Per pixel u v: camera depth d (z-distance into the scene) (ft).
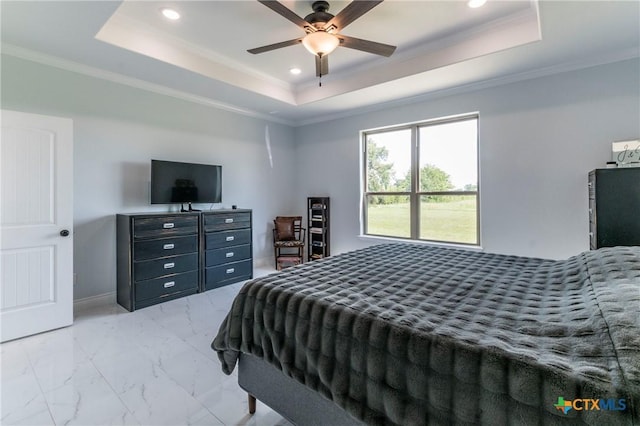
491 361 2.96
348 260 7.43
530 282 5.41
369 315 4.04
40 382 6.47
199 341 8.39
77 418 5.43
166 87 12.35
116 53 9.41
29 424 5.28
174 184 12.51
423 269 6.50
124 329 9.10
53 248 9.05
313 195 17.78
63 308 9.20
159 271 11.25
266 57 11.27
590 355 2.85
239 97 13.58
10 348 7.91
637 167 8.01
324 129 17.13
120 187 11.48
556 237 10.56
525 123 11.03
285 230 16.80
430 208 13.94
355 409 3.75
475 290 5.07
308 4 8.09
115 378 6.64
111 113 11.19
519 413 2.74
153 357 7.54
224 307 10.94
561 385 2.58
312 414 4.50
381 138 15.43
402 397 3.43
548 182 10.65
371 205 15.90
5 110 8.39
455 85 12.01
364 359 3.80
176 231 11.73
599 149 9.73
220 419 5.49
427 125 13.93
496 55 9.45
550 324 3.56
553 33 8.11
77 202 10.48
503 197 11.57
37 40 8.63
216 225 13.06
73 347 7.99
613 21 7.54
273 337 4.83
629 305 3.33
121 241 11.01
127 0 7.95
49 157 8.98
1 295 8.26
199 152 13.97
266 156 17.01
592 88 9.80
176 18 8.77
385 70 11.71
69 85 10.21
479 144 12.14
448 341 3.30
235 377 6.77
